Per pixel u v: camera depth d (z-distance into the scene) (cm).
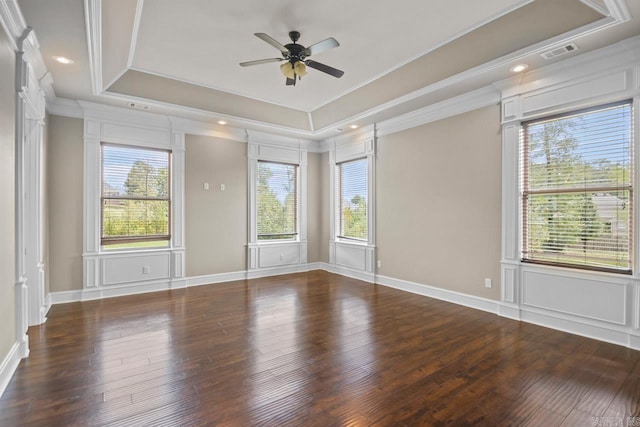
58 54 296
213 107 481
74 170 428
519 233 359
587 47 289
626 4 229
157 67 378
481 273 396
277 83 429
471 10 273
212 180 539
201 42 324
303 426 184
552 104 329
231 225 559
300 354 277
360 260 571
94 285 441
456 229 423
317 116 557
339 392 218
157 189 493
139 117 471
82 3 220
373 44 329
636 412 196
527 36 291
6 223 229
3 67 220
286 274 615
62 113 420
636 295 282
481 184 394
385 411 198
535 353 276
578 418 191
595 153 311
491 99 383
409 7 271
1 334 220
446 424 185
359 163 581
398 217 504
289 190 633
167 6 267
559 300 330
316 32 308
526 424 186
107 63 341
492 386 225
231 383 229
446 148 433
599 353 275
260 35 265
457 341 303
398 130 500
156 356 272
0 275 218
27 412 195
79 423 185
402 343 299
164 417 191
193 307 408
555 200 338
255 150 582
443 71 366
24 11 229
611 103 298
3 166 223
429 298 449
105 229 454
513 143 361
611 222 302
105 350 282
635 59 279
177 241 505
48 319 361
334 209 630
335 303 427
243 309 401
